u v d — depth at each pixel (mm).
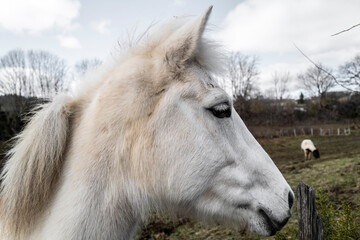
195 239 5535
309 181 8523
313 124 36781
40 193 1608
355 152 15844
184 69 1763
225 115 1820
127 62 1855
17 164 1610
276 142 25625
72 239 1514
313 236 2297
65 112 1746
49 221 1592
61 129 1681
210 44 1911
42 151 1611
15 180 1590
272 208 1856
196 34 1677
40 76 29312
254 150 1957
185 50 1728
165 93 1720
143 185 1672
